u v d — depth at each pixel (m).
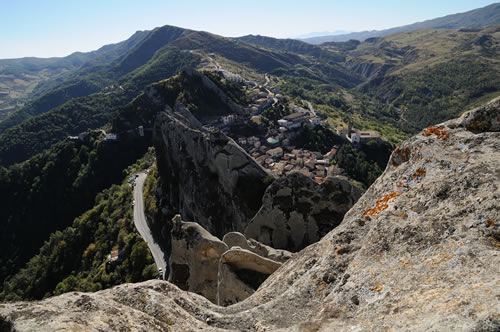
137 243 59.19
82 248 72.56
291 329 7.60
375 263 7.98
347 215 12.98
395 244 8.19
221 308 10.84
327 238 12.07
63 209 103.12
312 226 24.20
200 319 9.80
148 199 71.62
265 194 25.84
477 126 11.92
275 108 144.62
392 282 7.09
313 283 9.45
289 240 24.69
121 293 9.95
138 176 92.25
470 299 5.25
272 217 25.23
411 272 7.05
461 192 8.44
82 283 58.31
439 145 11.61
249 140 118.50
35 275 70.94
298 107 161.00
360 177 99.88
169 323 8.81
